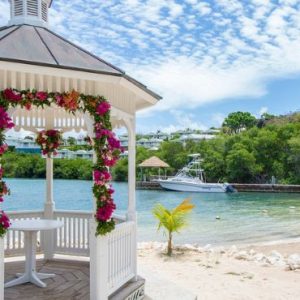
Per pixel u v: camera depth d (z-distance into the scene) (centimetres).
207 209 2645
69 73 396
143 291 541
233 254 998
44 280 533
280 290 671
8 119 370
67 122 659
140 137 9744
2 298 377
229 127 8556
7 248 647
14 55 372
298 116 6431
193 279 741
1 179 375
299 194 4184
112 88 479
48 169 652
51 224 534
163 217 983
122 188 4306
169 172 5922
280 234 1552
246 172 5269
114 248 480
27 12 499
